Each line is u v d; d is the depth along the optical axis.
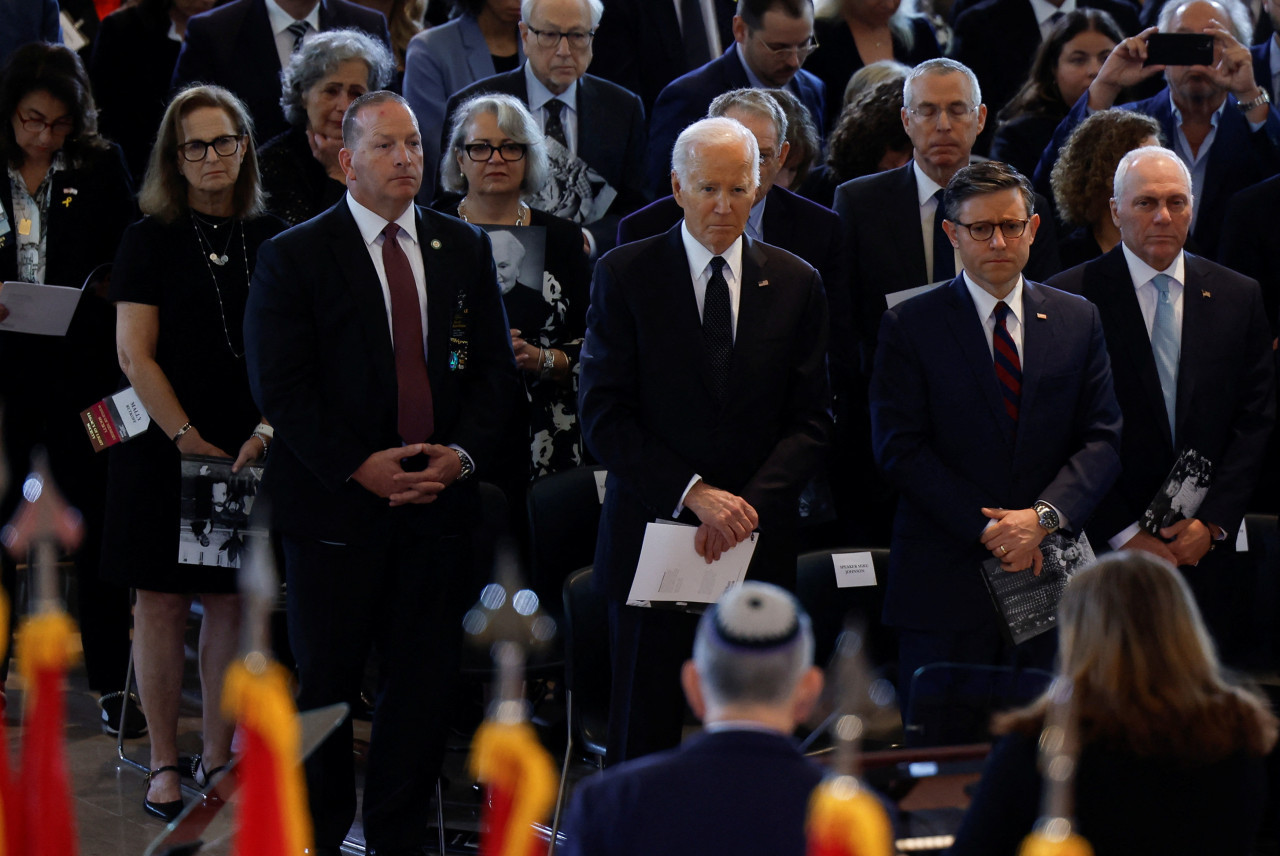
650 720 13.45
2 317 16.19
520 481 17.59
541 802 4.72
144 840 14.71
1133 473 15.27
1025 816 8.15
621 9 23.14
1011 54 23.80
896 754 9.98
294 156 18.02
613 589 13.55
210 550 14.97
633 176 20.03
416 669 13.98
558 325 17.45
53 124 17.42
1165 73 19.38
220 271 15.58
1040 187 19.27
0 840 5.09
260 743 4.49
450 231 14.25
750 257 13.62
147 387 15.24
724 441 13.31
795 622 6.78
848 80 23.25
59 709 5.14
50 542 5.21
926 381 14.23
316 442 13.31
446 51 20.98
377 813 13.96
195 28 20.56
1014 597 13.43
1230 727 8.08
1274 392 15.85
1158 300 15.41
